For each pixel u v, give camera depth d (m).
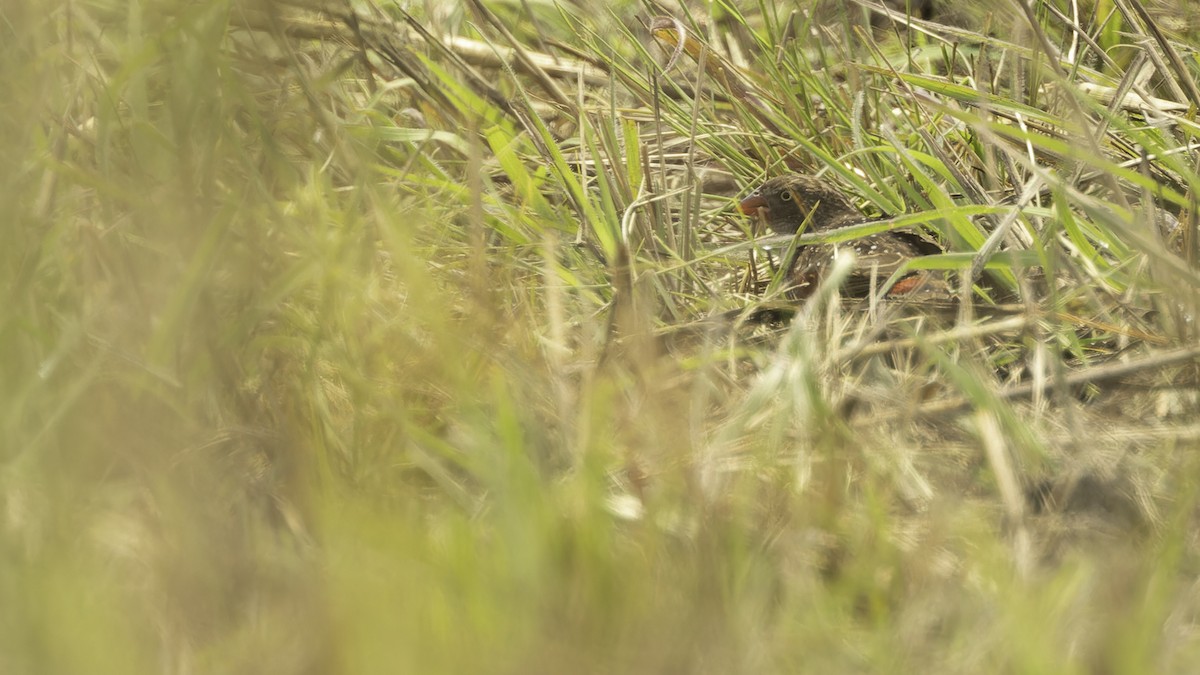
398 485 5.98
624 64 11.34
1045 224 8.85
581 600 4.71
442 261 8.38
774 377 6.27
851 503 5.93
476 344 6.59
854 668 4.79
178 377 6.21
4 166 6.64
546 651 4.41
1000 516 5.94
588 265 8.98
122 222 6.80
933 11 12.35
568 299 8.36
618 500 5.79
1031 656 4.41
